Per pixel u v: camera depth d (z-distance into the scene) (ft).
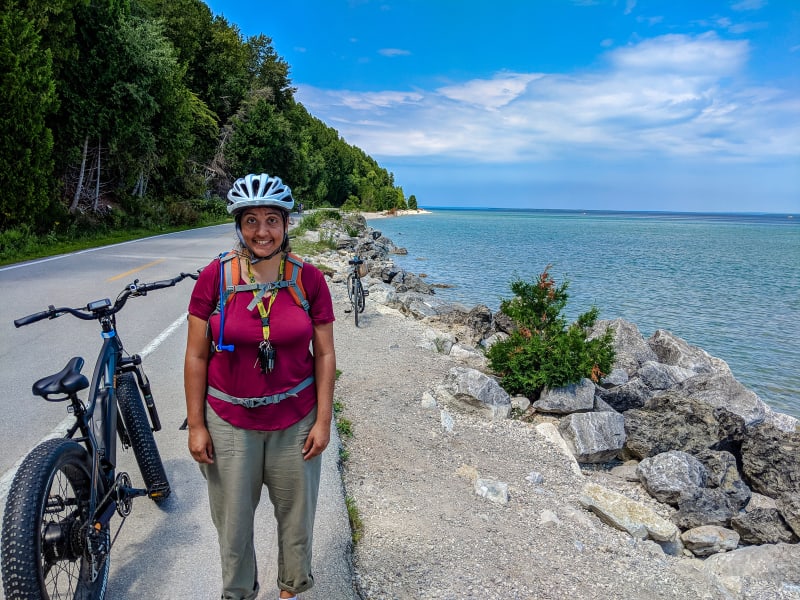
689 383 28.96
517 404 24.54
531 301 27.66
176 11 151.94
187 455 15.97
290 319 8.02
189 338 8.08
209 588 10.82
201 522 12.89
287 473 8.46
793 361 46.01
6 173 61.98
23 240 60.85
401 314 42.14
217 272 8.02
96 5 81.15
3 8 63.93
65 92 77.51
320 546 12.42
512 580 12.44
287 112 249.55
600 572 13.50
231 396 8.07
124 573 11.11
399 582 11.80
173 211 110.22
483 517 15.11
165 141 104.42
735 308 70.54
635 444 22.09
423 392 24.17
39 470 8.04
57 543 8.49
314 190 285.43
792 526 17.15
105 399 10.64
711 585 14.01
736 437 22.59
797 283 96.43
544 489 17.97
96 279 42.96
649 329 57.77
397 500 15.31
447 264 110.52
